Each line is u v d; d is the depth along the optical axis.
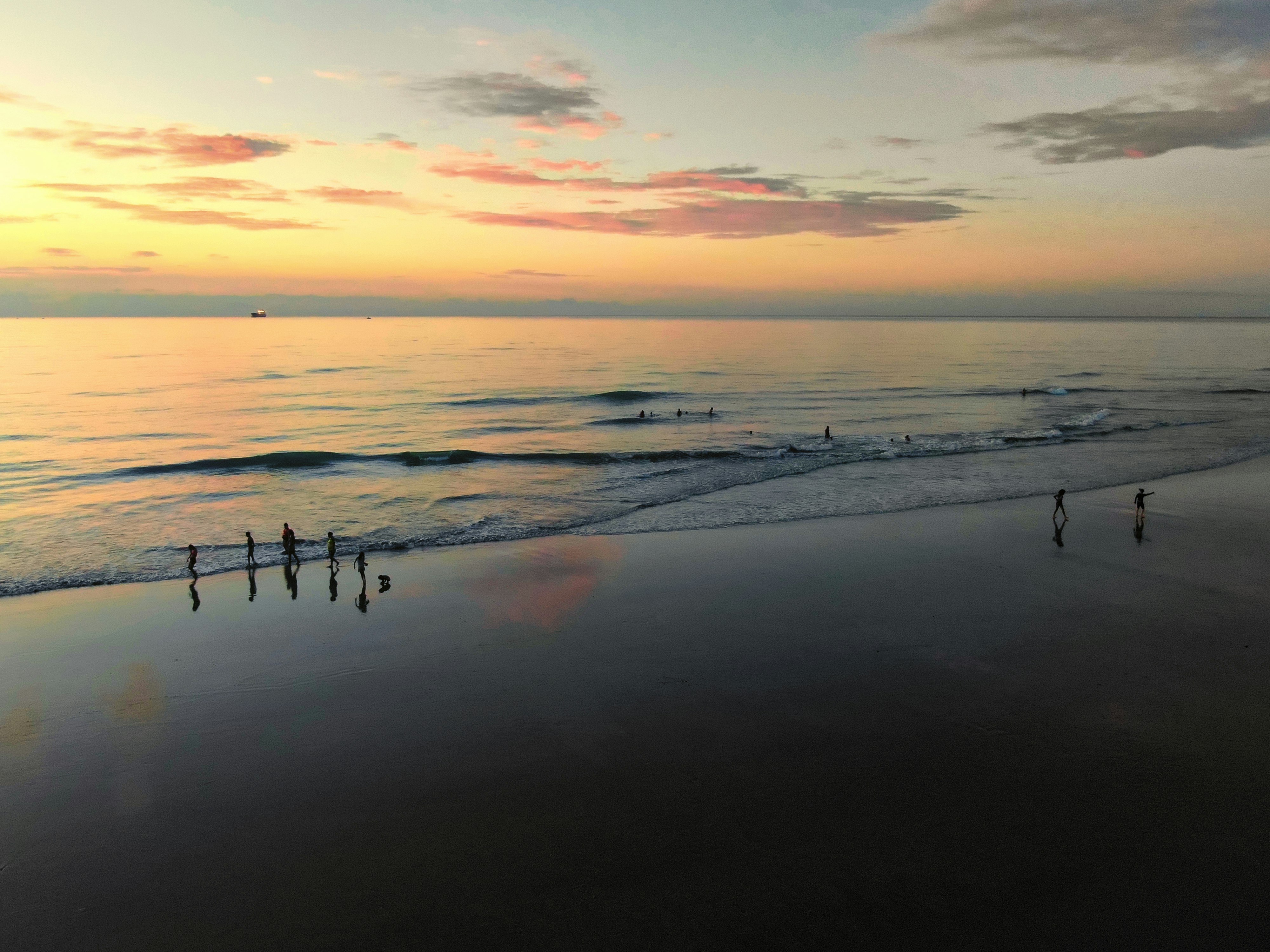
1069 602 15.99
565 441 43.50
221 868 8.12
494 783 9.62
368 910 7.43
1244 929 7.01
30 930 7.25
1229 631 14.30
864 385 78.50
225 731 11.12
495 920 7.25
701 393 70.38
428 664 13.43
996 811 8.84
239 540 22.73
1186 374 89.31
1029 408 58.44
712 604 16.30
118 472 33.47
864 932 7.00
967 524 23.00
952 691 11.97
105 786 9.73
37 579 18.89
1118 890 7.52
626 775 9.75
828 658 13.34
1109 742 10.37
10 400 62.09
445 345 163.38
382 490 29.83
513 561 19.84
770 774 9.70
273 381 79.81
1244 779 9.46
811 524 23.45
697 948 6.84
